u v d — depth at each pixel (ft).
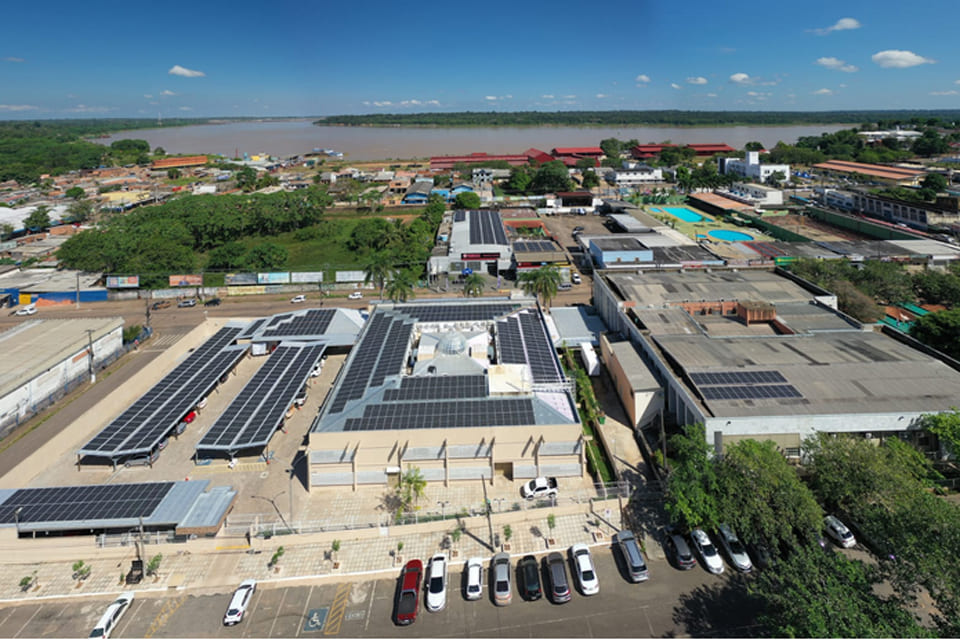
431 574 166.09
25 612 162.40
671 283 339.36
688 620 152.05
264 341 325.62
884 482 160.86
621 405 259.80
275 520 193.47
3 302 426.51
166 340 358.84
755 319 281.74
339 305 418.72
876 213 574.56
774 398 204.13
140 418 247.91
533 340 283.38
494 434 207.10
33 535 187.32
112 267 467.11
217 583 170.81
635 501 198.29
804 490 164.14
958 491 183.73
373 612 159.02
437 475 209.97
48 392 276.82
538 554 177.78
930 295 363.15
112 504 191.72
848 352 238.48
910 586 139.54
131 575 171.12
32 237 597.52
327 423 213.05
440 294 433.89
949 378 212.02
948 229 487.20
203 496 197.67
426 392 228.22
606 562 173.17
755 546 171.73
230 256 495.41
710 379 218.79
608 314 333.01
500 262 472.44
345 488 209.36
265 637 152.35
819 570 136.56
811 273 359.66
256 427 234.79
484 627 152.87
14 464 222.07
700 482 174.60
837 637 117.80
